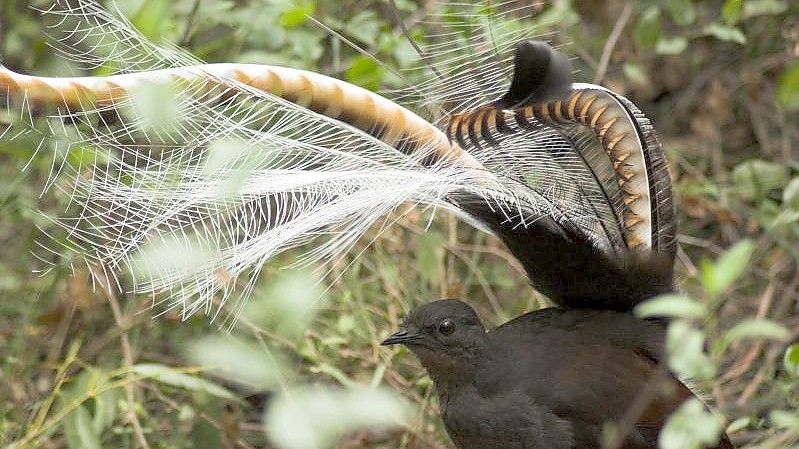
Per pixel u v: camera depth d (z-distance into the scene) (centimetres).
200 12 1267
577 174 935
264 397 1247
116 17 984
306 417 848
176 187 872
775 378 1312
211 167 761
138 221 910
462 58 1042
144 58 893
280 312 930
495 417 984
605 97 912
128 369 1102
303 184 883
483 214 951
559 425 967
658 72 1568
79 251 1021
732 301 1365
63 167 1012
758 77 1505
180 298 977
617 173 939
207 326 1281
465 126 901
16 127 1027
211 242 923
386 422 895
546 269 987
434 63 1059
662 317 992
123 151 884
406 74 1208
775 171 1360
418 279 1359
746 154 1531
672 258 974
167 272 894
